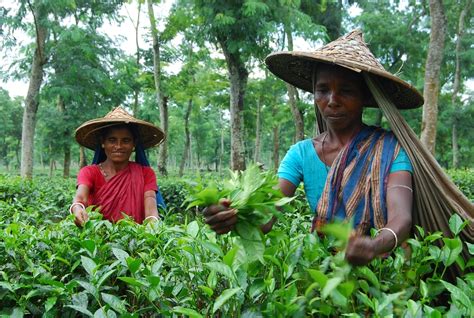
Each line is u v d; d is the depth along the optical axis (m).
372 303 1.16
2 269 1.95
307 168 1.92
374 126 1.88
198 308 1.48
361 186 1.71
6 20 13.13
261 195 1.23
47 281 1.59
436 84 8.79
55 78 15.46
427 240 1.54
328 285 0.93
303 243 1.51
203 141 43.31
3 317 1.63
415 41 22.50
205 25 13.02
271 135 50.16
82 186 3.24
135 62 18.61
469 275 1.41
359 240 1.16
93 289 1.47
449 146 33.16
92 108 19.30
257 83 21.22
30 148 13.03
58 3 12.41
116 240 2.12
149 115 25.73
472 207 1.78
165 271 1.72
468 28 25.62
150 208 3.34
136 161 3.64
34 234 2.19
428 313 1.14
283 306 1.19
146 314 1.65
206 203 1.23
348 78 1.80
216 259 1.49
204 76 17.64
